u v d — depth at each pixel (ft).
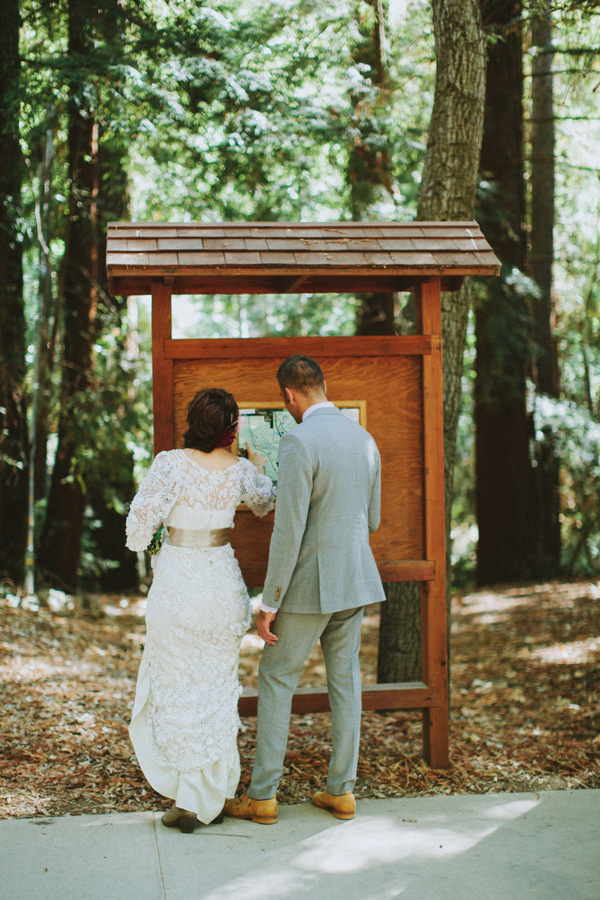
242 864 8.72
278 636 9.97
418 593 15.23
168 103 20.49
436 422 11.67
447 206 14.66
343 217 26.48
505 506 33.42
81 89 20.47
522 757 12.12
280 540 9.50
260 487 10.25
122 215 28.32
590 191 35.83
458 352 14.85
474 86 14.53
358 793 10.84
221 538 9.91
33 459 24.99
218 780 9.62
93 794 10.52
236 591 9.83
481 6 18.17
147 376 35.63
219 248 10.80
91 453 27.30
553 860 8.80
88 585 34.50
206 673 9.69
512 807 10.25
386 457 11.71
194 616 9.51
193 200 24.49
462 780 11.22
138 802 10.37
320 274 10.96
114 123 21.12
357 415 11.60
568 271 36.60
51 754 11.76
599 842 9.23
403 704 11.56
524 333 30.04
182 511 9.62
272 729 9.95
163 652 9.60
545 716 14.69
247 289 12.62
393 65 24.76
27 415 25.86
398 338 11.55
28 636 20.22
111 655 19.98
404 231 11.66
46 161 24.73
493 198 27.63
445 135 14.61
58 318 26.81
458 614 28.32
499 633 24.30
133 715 9.84
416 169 25.17
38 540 28.89
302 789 10.96
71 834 9.39
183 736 9.46
